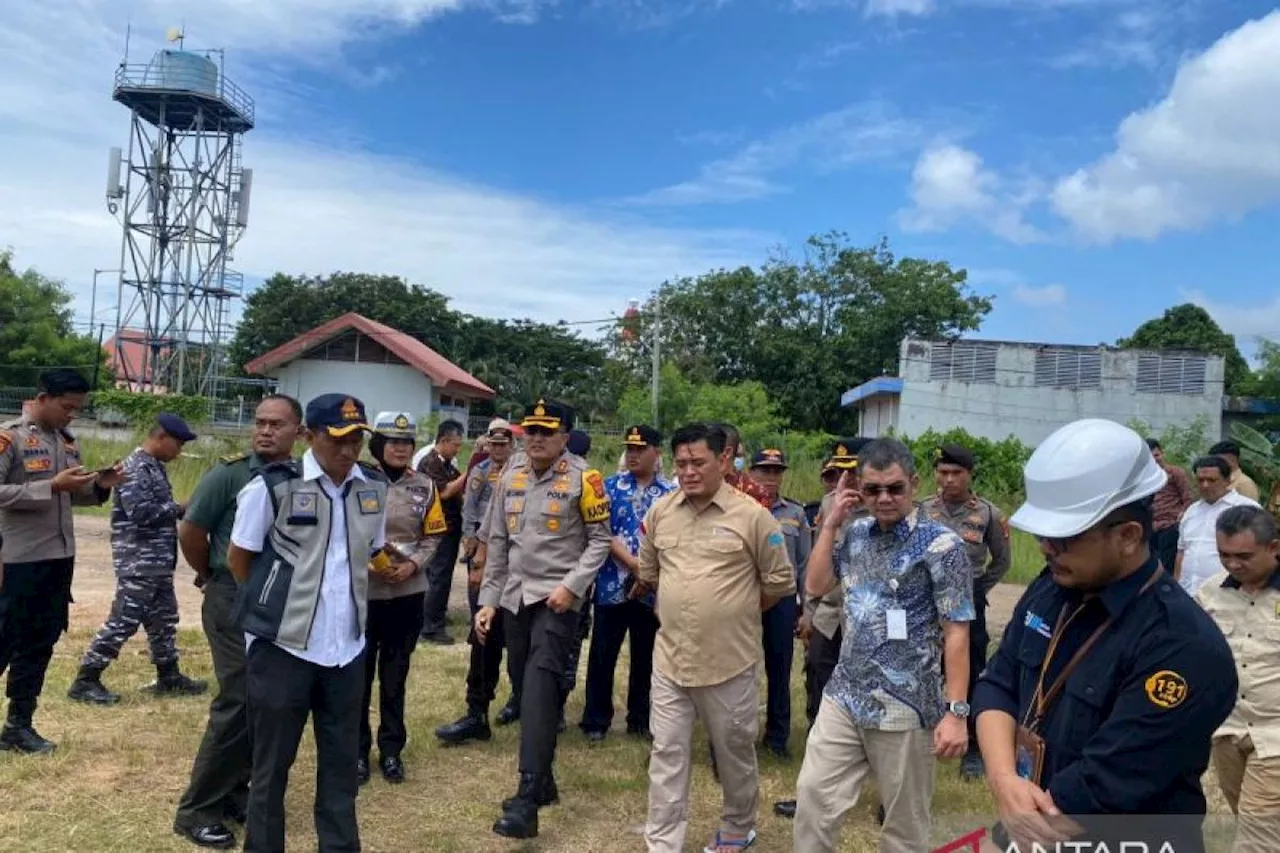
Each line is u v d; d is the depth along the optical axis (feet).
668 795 13.26
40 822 13.80
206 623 13.75
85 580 31.42
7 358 123.34
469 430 121.08
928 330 111.24
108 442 64.39
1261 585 12.17
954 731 10.62
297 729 12.05
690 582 13.26
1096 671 6.75
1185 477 24.32
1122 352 83.30
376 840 14.24
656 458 19.77
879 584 11.37
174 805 14.75
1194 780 6.60
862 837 15.23
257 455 13.93
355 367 110.22
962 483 17.76
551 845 14.42
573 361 140.67
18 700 16.24
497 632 18.92
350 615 12.34
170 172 116.26
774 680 19.04
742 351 117.39
